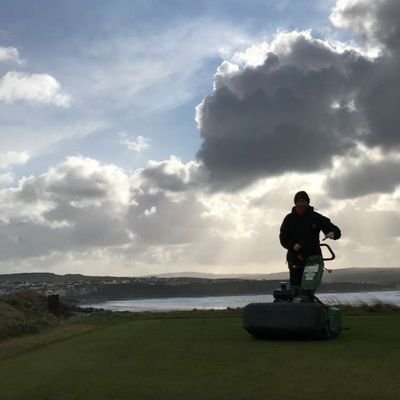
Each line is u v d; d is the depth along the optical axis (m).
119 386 3.55
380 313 8.59
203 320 8.38
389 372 3.75
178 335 6.19
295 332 5.26
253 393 3.28
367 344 5.07
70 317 11.17
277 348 4.91
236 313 9.54
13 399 3.30
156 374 3.90
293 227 6.01
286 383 3.49
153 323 8.00
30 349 5.46
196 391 3.37
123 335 6.42
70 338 6.34
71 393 3.40
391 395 3.13
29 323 7.50
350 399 3.07
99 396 3.31
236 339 5.64
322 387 3.36
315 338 5.34
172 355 4.71
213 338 5.80
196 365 4.20
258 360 4.33
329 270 5.84
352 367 3.94
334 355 4.46
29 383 3.74
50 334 6.98
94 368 4.20
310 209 6.03
